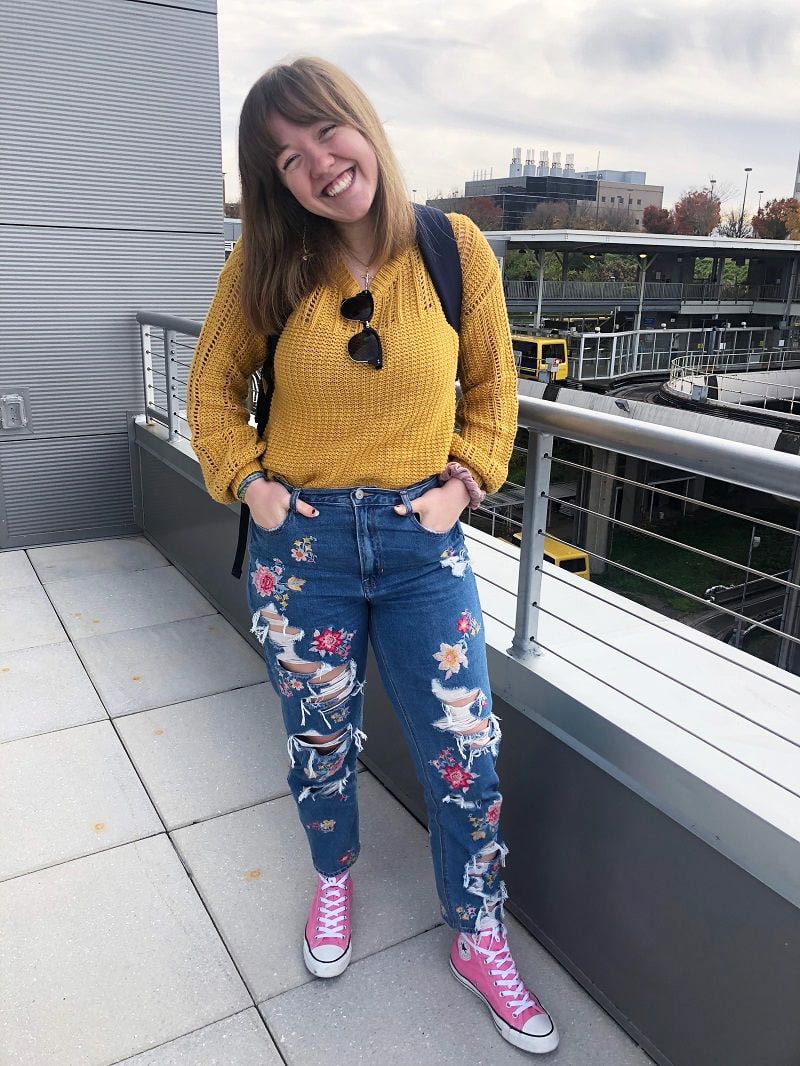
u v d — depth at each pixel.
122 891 1.65
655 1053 1.28
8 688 2.45
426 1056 1.29
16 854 1.75
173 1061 1.28
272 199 1.06
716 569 14.25
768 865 1.02
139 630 2.86
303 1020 1.36
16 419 3.51
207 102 3.51
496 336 1.16
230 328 1.20
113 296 3.55
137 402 3.74
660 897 1.22
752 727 1.27
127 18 3.26
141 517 3.89
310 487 1.13
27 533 3.70
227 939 1.54
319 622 1.19
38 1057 1.28
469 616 1.21
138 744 2.17
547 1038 1.29
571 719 1.36
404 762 1.90
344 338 1.05
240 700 2.41
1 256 3.30
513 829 1.55
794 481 0.98
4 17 3.06
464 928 1.36
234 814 1.90
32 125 3.21
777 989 1.04
